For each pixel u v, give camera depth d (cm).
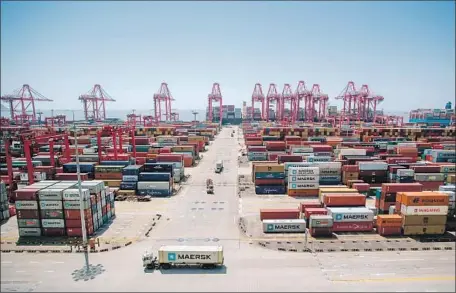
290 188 8344
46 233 5625
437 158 11681
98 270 4444
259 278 4212
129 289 3962
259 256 4856
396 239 5512
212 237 5625
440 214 5647
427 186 8575
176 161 10331
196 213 6969
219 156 15112
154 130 19300
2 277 4253
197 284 4069
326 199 6394
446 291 3925
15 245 5278
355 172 8850
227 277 4238
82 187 5884
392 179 8712
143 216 6762
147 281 4147
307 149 12419
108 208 6550
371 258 4800
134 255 4909
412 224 5647
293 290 3934
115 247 5184
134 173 8500
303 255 4894
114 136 10250
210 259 4419
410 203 5594
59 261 4719
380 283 4100
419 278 4225
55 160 10162
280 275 4291
